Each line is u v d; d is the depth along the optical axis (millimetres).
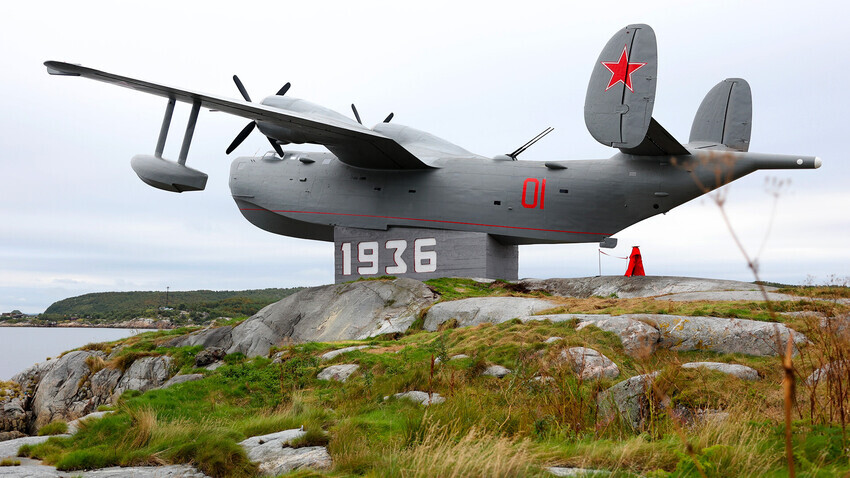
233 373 17156
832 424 7363
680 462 6715
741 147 28047
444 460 7098
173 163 27203
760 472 6312
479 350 16219
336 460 8188
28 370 29125
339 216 32000
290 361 17562
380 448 8469
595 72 24719
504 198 29016
